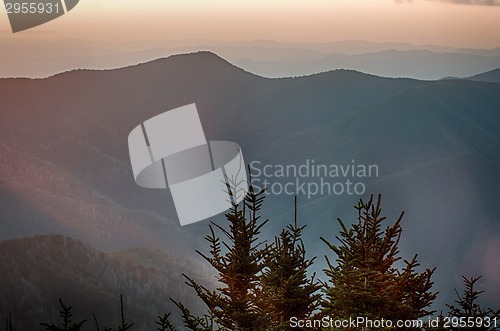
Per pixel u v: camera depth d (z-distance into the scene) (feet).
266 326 42.88
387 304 38.78
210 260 45.09
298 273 43.88
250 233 44.86
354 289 38.58
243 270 44.32
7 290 519.60
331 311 40.04
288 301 43.50
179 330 516.32
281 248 45.78
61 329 30.07
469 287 42.39
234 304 43.29
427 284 40.63
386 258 40.09
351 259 39.24
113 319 509.35
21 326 483.10
